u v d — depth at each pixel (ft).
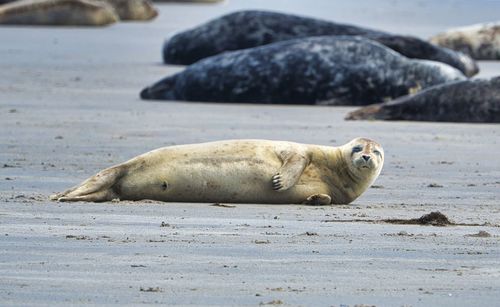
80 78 285.43
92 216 115.44
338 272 90.68
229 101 254.68
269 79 255.09
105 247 98.32
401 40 313.73
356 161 129.59
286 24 345.92
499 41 389.19
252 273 89.45
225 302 79.71
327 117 225.97
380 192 142.10
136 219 114.42
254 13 348.59
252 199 128.36
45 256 94.12
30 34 434.71
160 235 104.88
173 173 126.72
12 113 214.48
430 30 489.67
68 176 148.05
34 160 161.27
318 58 257.14
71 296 80.48
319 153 131.95
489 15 620.90
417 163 167.63
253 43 344.90
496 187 147.84
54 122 203.82
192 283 85.35
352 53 258.57
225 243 101.30
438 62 291.17
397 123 216.95
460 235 108.58
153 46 401.70
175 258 94.32
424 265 94.07
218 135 192.85
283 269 91.25
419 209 128.67
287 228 111.14
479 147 186.29
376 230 110.93
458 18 587.68
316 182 130.11
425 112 222.07
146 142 182.19
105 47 389.39
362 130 204.54
